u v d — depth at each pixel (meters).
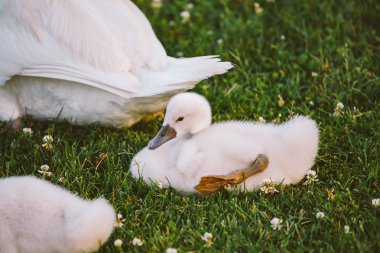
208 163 5.12
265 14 7.92
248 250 4.57
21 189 4.52
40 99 5.82
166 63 5.63
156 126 6.09
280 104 6.31
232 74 6.93
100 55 5.46
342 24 7.55
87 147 5.75
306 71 6.94
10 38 5.48
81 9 5.55
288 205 5.09
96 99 5.65
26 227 4.45
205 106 5.31
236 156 5.11
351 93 6.43
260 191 5.20
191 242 4.69
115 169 5.52
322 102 6.37
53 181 5.33
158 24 7.78
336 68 6.86
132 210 5.07
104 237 4.43
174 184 5.23
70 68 5.47
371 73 6.70
